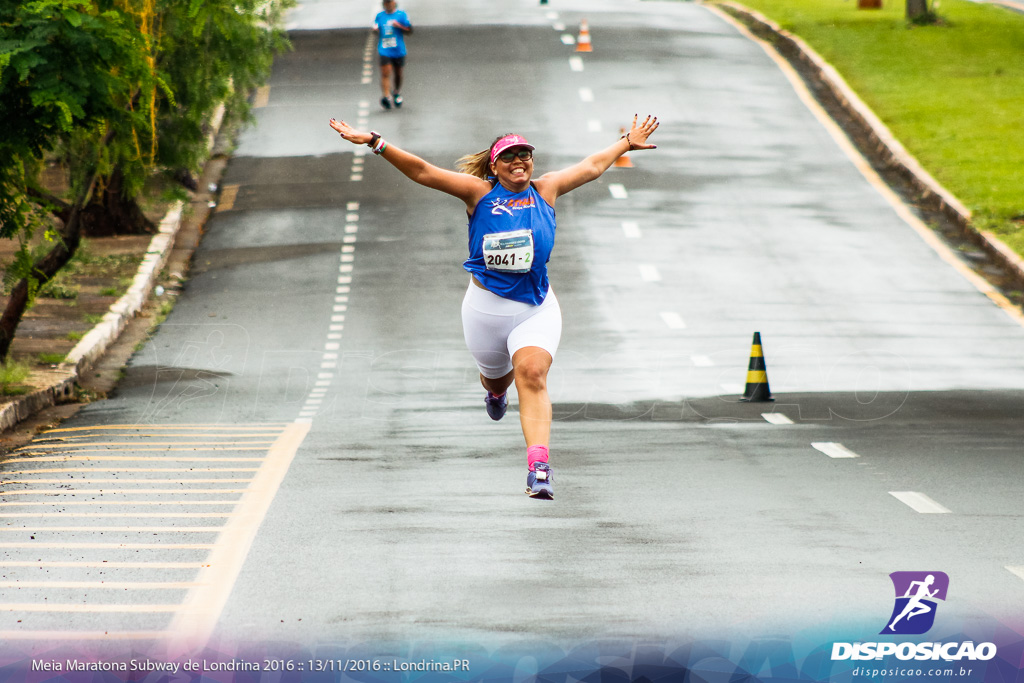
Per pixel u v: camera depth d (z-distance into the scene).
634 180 76.69
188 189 77.25
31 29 34.12
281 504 25.67
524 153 20.17
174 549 22.03
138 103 40.69
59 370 45.31
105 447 33.62
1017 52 111.44
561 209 71.12
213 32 56.75
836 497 26.03
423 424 37.44
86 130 37.03
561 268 61.34
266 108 94.50
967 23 124.44
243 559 21.23
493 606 18.44
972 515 24.16
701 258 63.06
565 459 31.05
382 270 62.41
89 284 59.56
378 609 18.39
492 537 22.59
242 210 73.69
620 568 20.39
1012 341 50.88
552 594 19.00
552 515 24.42
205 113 70.25
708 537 22.47
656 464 30.22
